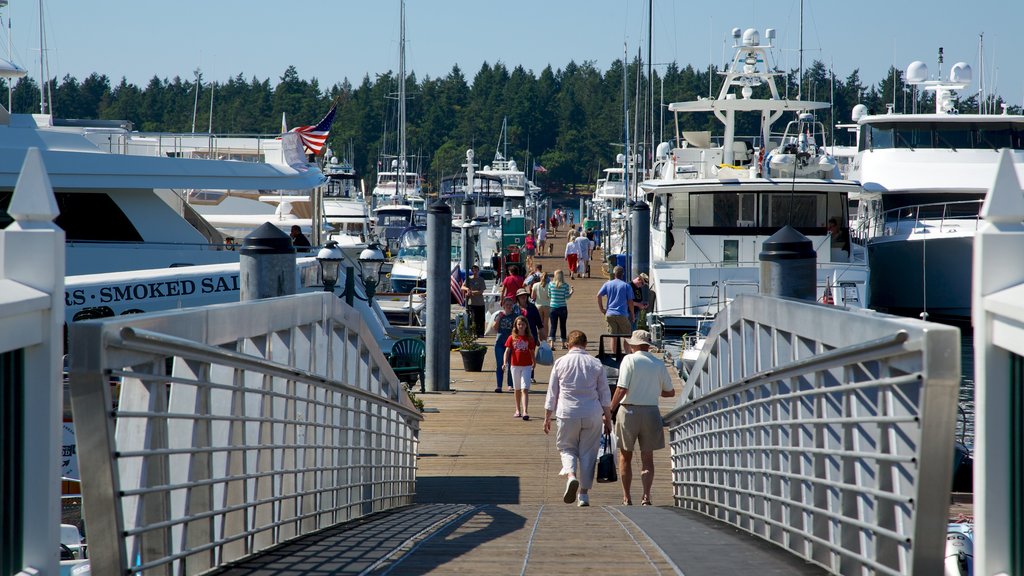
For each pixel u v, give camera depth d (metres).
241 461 19.58
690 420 37.62
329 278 50.66
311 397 24.80
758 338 25.50
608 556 21.95
